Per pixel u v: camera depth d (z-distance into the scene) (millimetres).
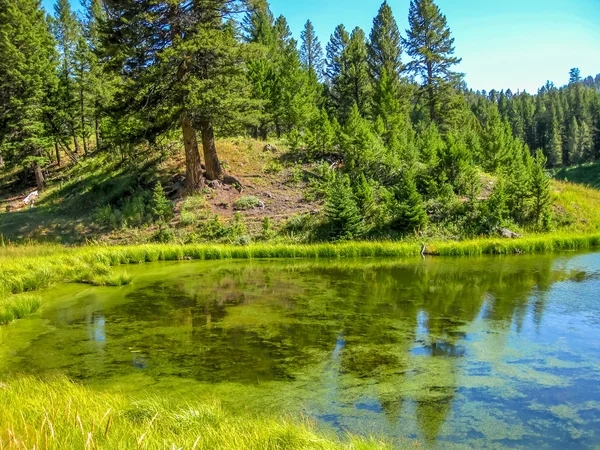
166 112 19953
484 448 4320
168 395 5551
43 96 32031
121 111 20062
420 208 17781
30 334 8297
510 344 7203
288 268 14445
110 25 18812
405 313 9086
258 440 3893
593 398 5348
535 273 12758
